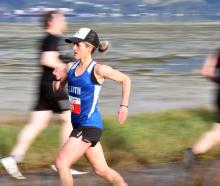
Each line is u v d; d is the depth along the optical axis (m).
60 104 16.34
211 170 16.84
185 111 26.05
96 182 15.70
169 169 17.47
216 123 16.86
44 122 16.56
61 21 16.33
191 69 59.88
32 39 122.50
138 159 18.47
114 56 76.75
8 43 108.25
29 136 16.48
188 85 44.94
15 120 25.41
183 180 15.95
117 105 33.44
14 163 16.20
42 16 16.41
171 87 43.53
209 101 35.88
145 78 50.53
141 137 20.33
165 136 20.78
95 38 12.95
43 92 16.36
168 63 66.88
